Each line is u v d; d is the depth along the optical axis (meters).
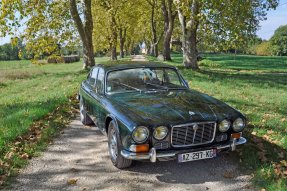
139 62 6.52
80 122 8.04
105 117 5.31
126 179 4.73
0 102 10.82
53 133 6.95
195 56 21.05
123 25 47.75
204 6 13.50
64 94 11.45
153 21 46.44
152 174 4.89
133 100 5.23
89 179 4.75
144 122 4.39
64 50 13.62
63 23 13.34
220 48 16.12
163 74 6.20
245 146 5.73
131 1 37.22
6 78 20.70
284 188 4.16
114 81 5.90
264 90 12.59
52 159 5.53
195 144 4.62
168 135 4.46
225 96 10.86
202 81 15.18
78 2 20.52
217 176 4.79
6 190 4.41
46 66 38.28
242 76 18.84
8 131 6.60
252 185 4.48
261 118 7.60
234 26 14.57
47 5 12.32
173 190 4.39
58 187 4.51
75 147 6.14
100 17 37.81
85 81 7.80
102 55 90.56
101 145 6.25
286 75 19.92
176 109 4.79
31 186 4.54
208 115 4.70
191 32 20.55
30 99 10.96
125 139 4.50
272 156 5.25
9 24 11.10
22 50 12.23
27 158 5.52
